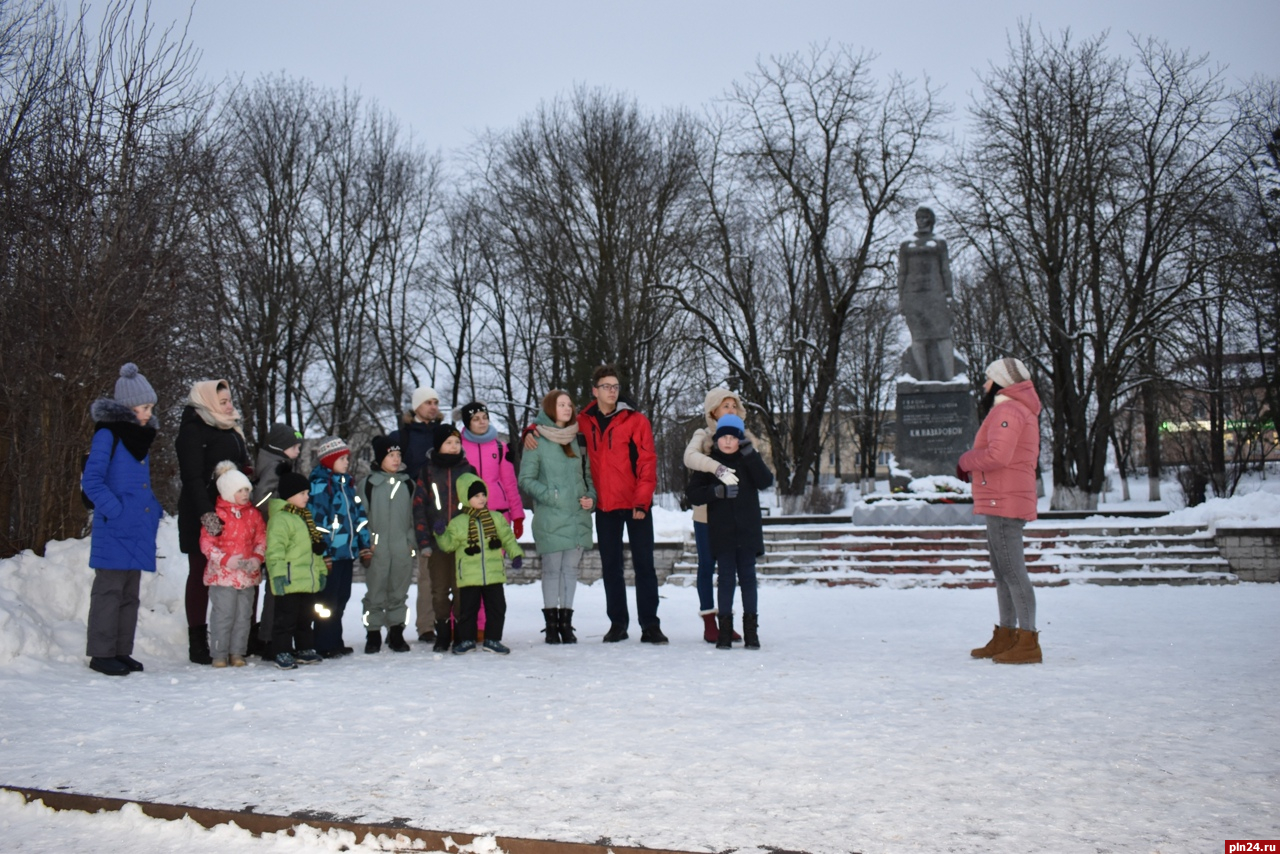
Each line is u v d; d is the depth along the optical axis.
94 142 10.64
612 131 33.22
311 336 33.16
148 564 7.52
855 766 4.25
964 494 18.95
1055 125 30.64
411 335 36.78
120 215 10.18
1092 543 15.50
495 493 9.26
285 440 8.61
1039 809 3.62
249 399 28.41
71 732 5.07
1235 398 36.00
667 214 33.47
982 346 43.22
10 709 5.68
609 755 4.48
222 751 4.62
